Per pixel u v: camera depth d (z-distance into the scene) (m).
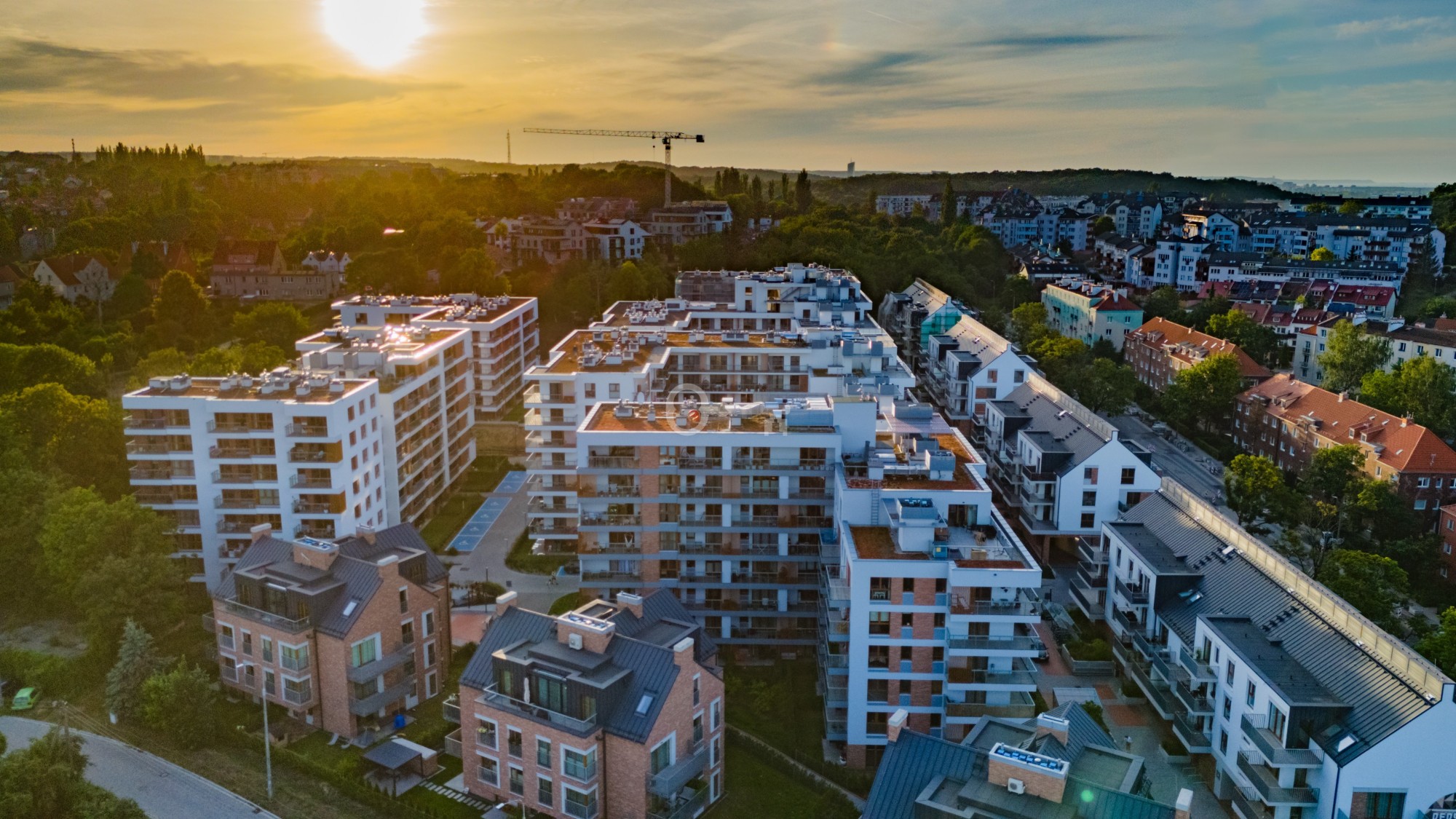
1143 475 126.88
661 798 73.12
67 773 75.00
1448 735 66.19
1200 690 85.19
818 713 96.12
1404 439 144.12
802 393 149.25
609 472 102.31
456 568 129.25
